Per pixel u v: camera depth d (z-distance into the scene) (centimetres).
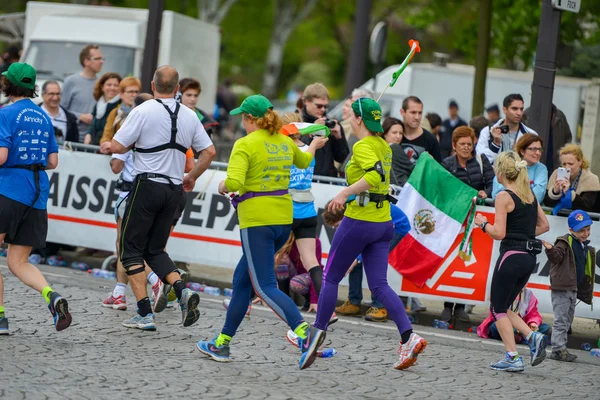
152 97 1282
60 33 2605
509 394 1005
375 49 2103
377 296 1080
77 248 1786
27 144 1069
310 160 1069
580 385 1089
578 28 2839
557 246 1245
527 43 3133
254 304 1449
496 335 1352
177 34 2661
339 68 7300
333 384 976
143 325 1159
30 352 992
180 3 5575
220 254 1538
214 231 1540
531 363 1126
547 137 1481
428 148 1506
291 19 6288
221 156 2356
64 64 2572
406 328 1067
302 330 992
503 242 1140
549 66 1472
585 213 1248
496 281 1136
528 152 1354
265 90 6256
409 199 1411
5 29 3039
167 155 1128
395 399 934
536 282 1402
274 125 1013
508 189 1134
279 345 1154
